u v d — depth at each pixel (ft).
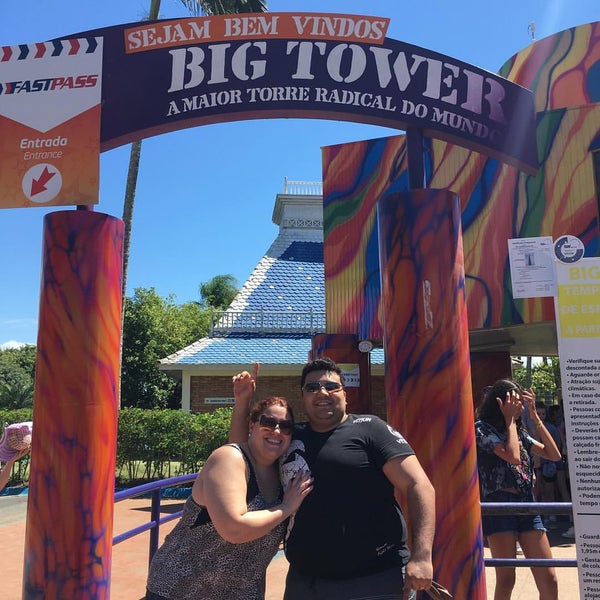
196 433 47.32
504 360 45.73
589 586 10.16
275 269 79.82
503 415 14.48
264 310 74.49
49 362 11.09
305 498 8.68
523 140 14.20
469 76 13.67
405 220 12.27
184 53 13.08
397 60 13.34
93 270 11.35
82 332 11.12
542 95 41.16
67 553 10.59
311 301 77.10
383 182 38.91
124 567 23.62
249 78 13.06
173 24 13.09
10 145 12.57
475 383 45.24
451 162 34.94
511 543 13.89
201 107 12.95
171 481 18.01
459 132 13.50
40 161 12.47
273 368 64.95
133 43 13.02
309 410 9.23
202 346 68.33
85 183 12.32
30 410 58.95
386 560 8.52
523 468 14.34
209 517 8.28
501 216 32.73
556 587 13.85
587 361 10.70
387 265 12.47
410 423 11.73
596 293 10.87
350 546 8.43
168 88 12.98
